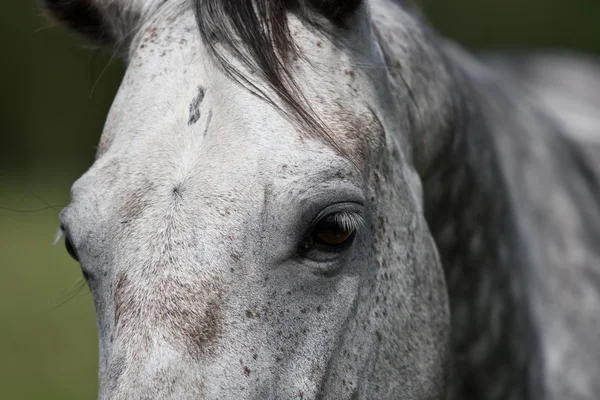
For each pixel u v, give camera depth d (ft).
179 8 8.50
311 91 8.11
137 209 7.39
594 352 13.05
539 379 12.25
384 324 8.57
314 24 8.47
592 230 14.23
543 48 54.95
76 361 25.03
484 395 11.51
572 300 13.25
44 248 39.09
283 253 7.48
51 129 59.11
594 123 18.31
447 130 10.56
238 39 7.85
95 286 7.79
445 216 10.85
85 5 9.41
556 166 14.39
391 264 8.69
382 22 9.96
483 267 11.29
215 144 7.52
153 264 7.14
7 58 59.93
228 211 7.29
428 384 9.19
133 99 8.02
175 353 6.90
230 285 7.20
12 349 26.07
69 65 58.75
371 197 8.33
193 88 7.87
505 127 13.60
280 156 7.50
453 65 11.68
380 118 8.79
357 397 8.28
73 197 7.85
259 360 7.29
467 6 54.70
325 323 7.85
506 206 11.84
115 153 7.78
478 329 11.31
